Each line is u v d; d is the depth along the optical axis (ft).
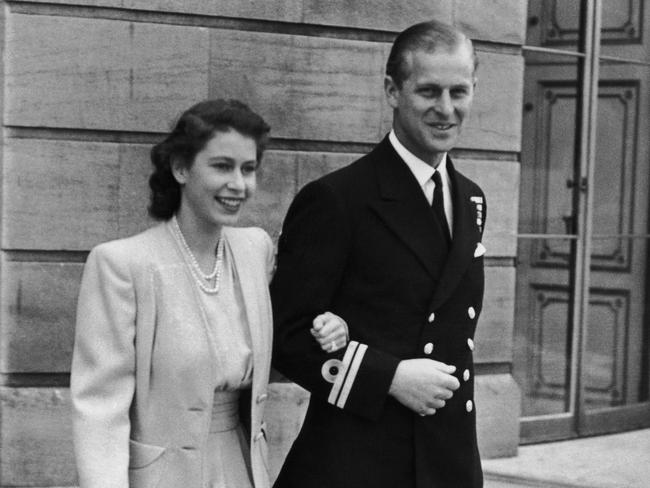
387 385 9.70
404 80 9.88
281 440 18.75
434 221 10.13
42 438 17.61
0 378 17.72
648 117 23.84
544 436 22.27
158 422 8.98
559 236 22.44
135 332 8.98
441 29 9.91
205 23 18.26
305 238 9.95
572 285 22.67
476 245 10.34
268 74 18.62
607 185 23.24
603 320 23.34
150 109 17.93
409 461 10.00
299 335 9.89
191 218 9.22
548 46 22.04
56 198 17.61
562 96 22.38
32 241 17.54
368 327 9.96
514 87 20.58
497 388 20.65
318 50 18.90
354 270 10.00
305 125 18.92
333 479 9.91
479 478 10.44
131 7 17.75
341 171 10.19
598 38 22.74
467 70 9.80
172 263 9.12
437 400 9.73
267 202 18.74
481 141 20.35
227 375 9.14
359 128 19.25
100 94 17.69
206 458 9.12
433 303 9.96
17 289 17.53
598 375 23.27
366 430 9.95
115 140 17.89
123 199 17.90
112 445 8.77
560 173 22.44
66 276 17.72
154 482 8.93
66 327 17.75
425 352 9.96
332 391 9.79
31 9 17.38
